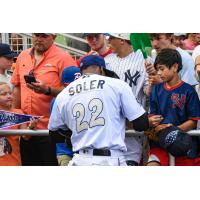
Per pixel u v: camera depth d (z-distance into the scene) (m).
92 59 5.44
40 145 6.32
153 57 6.31
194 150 5.76
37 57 6.58
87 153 5.21
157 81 5.83
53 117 5.41
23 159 6.34
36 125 5.99
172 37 6.38
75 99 5.26
